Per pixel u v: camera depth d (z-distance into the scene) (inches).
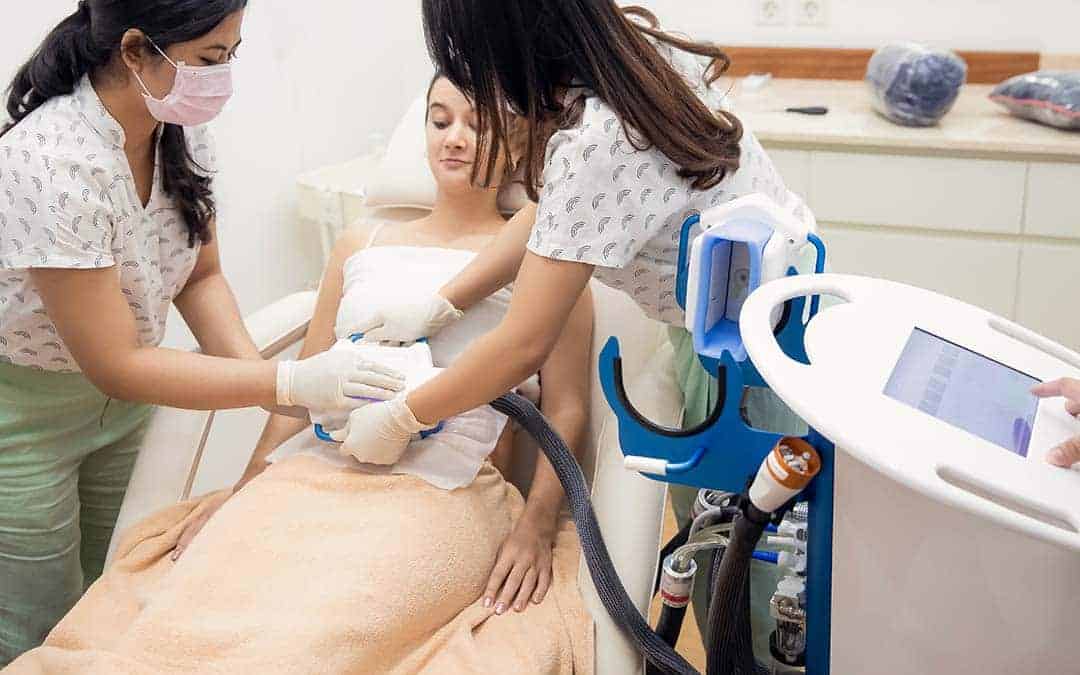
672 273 48.6
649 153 42.5
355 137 112.0
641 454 38.1
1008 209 95.4
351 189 95.0
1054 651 30.9
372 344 58.6
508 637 49.3
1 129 52.2
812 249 47.1
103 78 49.3
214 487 67.9
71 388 58.6
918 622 32.2
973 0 109.3
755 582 47.8
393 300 60.2
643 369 62.0
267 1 94.3
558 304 43.8
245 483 60.9
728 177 45.6
